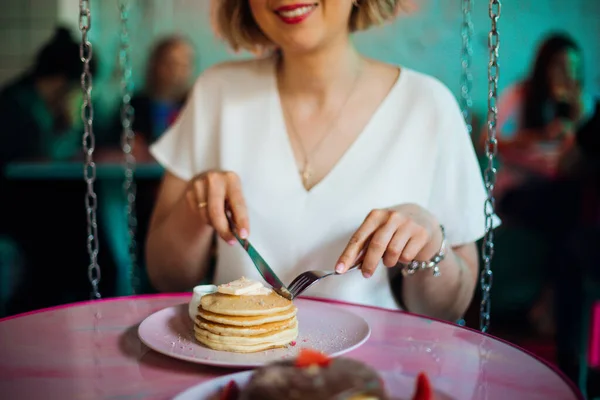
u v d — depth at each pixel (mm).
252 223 1337
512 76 4219
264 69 1450
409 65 4406
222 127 1410
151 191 3455
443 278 1271
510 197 3678
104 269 3223
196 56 4316
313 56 1302
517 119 4086
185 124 1499
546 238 3447
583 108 4004
